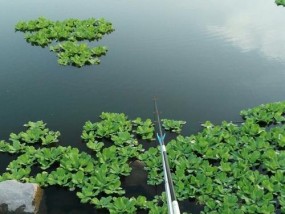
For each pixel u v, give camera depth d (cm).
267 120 1148
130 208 841
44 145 1102
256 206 818
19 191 866
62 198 906
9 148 1067
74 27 1878
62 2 2311
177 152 996
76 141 1121
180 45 1702
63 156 1006
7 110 1282
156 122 1192
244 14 2038
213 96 1329
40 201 890
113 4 2253
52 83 1436
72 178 931
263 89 1364
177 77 1451
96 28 1839
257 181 901
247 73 1467
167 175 720
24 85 1426
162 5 2225
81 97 1344
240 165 942
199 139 1039
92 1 2325
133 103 1301
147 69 1512
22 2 2323
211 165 959
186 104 1288
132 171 978
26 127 1197
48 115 1248
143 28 1889
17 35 1836
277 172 910
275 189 877
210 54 1617
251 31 1822
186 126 1173
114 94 1356
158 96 1337
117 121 1160
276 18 1972
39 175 940
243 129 1087
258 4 2183
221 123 1180
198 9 2139
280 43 1697
